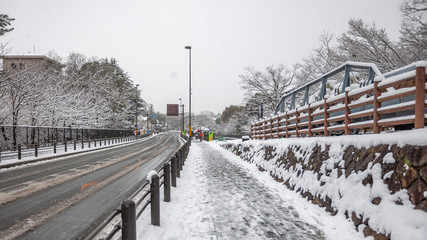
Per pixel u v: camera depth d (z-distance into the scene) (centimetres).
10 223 464
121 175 969
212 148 2678
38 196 654
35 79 2288
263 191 696
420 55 1474
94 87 3581
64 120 2678
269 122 1417
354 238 375
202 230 434
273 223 461
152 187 459
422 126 394
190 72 3534
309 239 393
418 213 310
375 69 692
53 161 1464
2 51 1792
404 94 432
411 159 346
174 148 2589
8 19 2169
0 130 1748
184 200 623
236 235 413
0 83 1894
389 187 368
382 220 344
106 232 426
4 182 839
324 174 555
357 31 1627
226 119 10031
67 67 3772
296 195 632
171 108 6084
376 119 505
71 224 460
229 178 903
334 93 948
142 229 433
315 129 806
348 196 439
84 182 835
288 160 820
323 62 2527
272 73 3412
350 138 528
